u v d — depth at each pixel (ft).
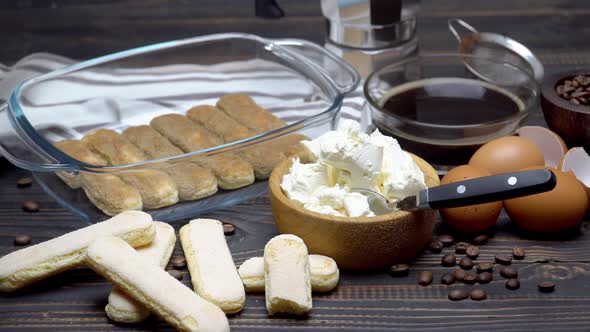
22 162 3.79
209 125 4.60
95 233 3.63
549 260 3.79
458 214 3.82
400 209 3.59
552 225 3.82
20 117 4.10
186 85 5.06
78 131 4.71
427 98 4.69
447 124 4.41
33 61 5.11
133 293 3.37
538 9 6.20
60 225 4.13
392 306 3.54
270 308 3.43
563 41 5.66
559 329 3.41
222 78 5.11
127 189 3.97
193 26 6.04
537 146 4.28
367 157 3.59
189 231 3.82
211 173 4.11
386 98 4.65
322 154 3.60
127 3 6.50
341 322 3.46
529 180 3.32
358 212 3.56
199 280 3.52
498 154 4.00
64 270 3.64
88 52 5.69
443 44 5.68
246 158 4.16
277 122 4.58
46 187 4.09
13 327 3.45
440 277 3.70
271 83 5.08
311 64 4.75
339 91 4.35
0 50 5.72
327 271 3.55
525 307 3.52
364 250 3.59
